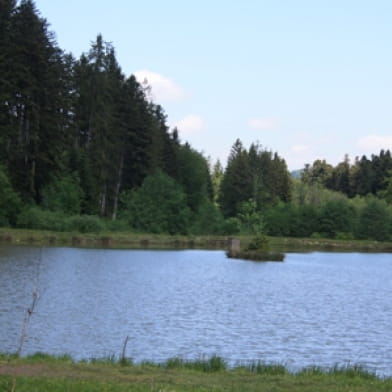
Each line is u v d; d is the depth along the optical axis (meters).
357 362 21.52
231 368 18.17
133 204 89.69
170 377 14.73
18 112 74.44
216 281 45.22
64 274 42.38
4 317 26.17
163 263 56.56
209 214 98.06
